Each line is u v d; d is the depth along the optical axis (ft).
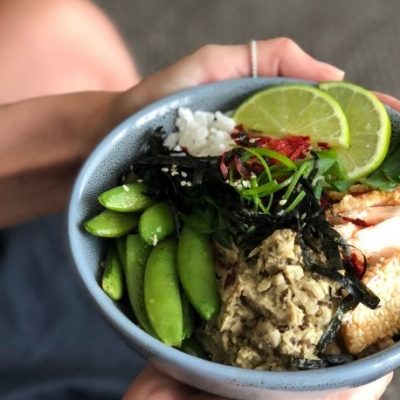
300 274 0.93
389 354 0.90
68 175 1.45
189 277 1.00
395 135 1.14
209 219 1.05
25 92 1.66
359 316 0.95
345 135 1.13
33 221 1.72
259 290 0.93
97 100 1.41
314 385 0.88
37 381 1.59
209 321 0.99
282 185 1.01
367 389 1.05
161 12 2.40
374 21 2.29
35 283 1.68
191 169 1.08
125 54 1.84
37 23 1.74
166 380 1.09
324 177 1.07
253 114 1.19
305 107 1.17
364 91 1.16
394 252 1.00
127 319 0.94
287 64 1.31
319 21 2.31
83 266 0.99
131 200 1.07
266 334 0.92
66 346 1.64
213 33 2.33
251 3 2.39
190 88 1.20
